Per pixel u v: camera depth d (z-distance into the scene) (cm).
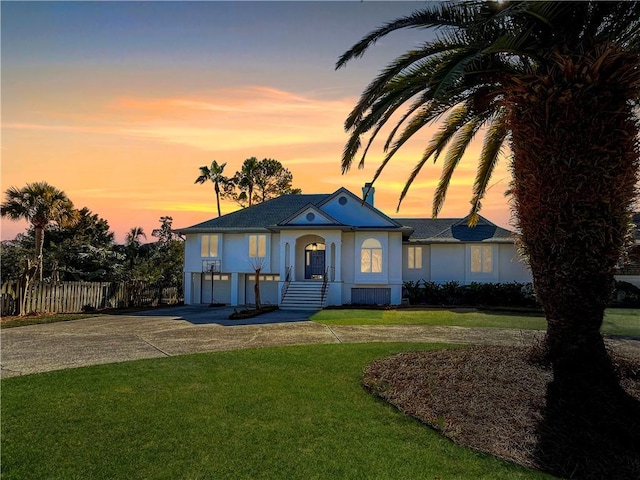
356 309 2150
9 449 443
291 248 2456
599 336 582
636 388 598
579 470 425
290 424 521
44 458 425
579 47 573
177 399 609
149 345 1075
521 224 623
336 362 842
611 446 466
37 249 2336
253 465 416
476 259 2700
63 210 2405
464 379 641
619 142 544
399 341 1106
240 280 2688
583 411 521
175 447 454
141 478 389
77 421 522
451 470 413
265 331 1336
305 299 2303
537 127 577
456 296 2462
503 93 690
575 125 548
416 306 2294
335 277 2408
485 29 627
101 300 2209
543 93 570
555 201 562
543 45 599
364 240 2489
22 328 1432
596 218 547
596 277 557
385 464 422
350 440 478
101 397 615
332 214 2566
